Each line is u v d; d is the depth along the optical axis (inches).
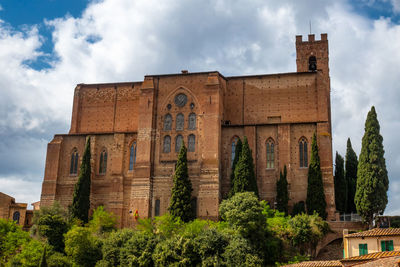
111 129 3759.8
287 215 3139.8
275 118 3538.4
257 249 2561.5
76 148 3614.7
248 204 2655.0
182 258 2534.5
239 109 3602.4
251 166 3152.1
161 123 3494.1
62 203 3506.4
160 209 3329.2
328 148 3208.7
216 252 2527.1
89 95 3863.2
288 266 2289.6
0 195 3634.4
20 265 2669.8
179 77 3543.3
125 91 3814.0
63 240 2837.1
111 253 2701.8
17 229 3134.8
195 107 3462.1
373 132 2977.4
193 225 2795.3
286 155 3292.3
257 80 3629.4
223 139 3422.7
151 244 2672.2
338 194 3513.8
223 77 3604.8
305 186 3221.0
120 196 3432.6
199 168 3331.7
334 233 2864.2
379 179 2883.9
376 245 2240.4
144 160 3415.4
